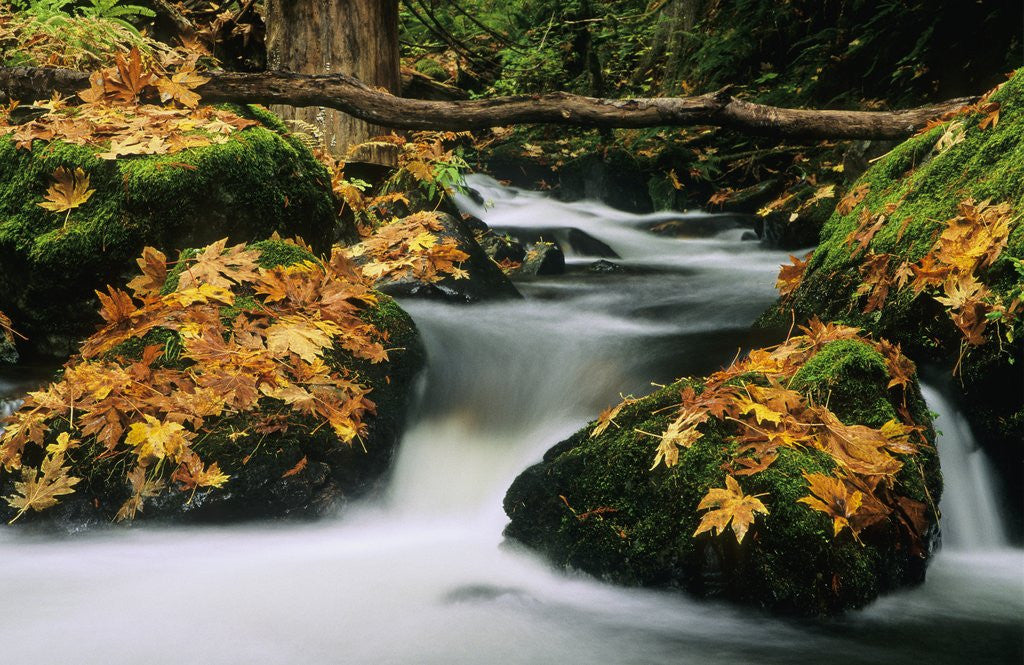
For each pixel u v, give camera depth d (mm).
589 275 6660
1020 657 2441
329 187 4918
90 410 3248
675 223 8992
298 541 3215
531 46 13391
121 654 2396
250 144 4434
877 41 9398
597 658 2422
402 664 2371
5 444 3268
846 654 2459
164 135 4383
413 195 6152
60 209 4148
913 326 3678
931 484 2990
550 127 12109
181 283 3758
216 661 2369
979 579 2992
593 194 10234
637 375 3959
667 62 12906
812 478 2734
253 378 3322
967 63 8289
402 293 4719
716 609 2678
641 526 2820
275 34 6797
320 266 4098
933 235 3809
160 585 2826
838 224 4531
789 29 11312
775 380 3191
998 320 3303
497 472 3641
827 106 9531
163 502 3168
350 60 6719
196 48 7277
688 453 2869
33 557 3047
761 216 8203
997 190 3693
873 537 2787
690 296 5598
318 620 2605
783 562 2633
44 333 4262
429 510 3525
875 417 3047
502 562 3021
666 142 10500
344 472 3365
